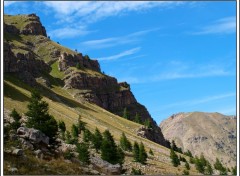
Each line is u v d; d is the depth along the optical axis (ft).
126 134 623.77
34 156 126.62
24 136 142.00
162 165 387.75
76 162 144.87
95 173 135.44
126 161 339.16
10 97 465.47
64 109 602.85
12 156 113.60
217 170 457.68
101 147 294.05
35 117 214.28
